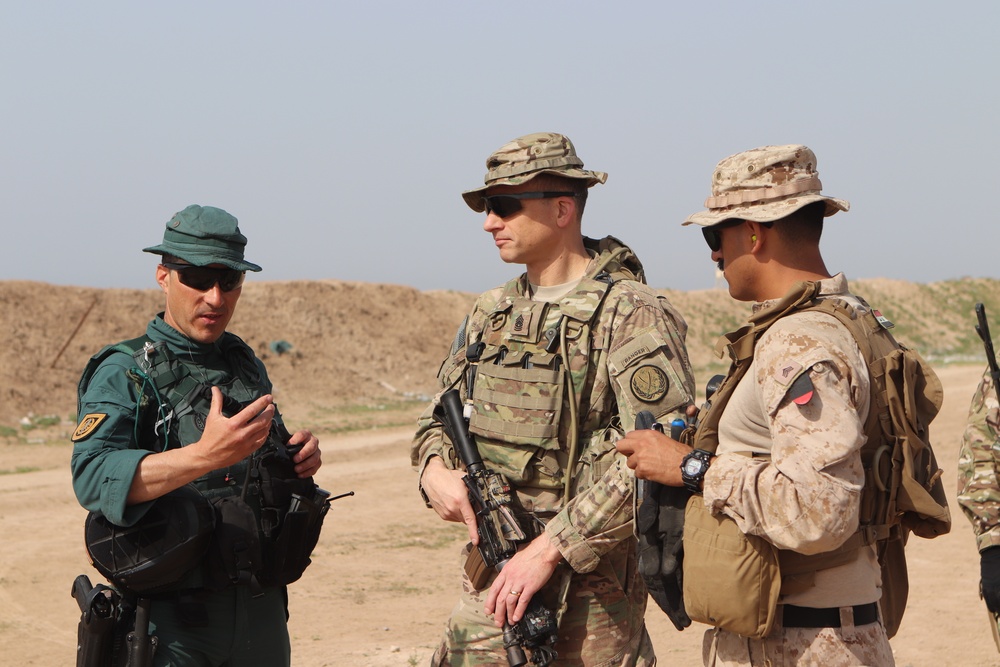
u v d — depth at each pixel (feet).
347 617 27.14
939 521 7.94
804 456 7.19
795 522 7.16
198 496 9.88
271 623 10.64
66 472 60.90
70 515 44.34
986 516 10.37
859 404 7.50
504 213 10.77
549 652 9.77
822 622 7.68
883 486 7.71
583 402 10.30
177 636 9.88
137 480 9.30
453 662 10.81
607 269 10.82
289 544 10.18
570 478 10.21
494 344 10.73
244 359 11.03
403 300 142.61
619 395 9.96
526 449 10.25
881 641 7.88
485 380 10.61
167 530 9.47
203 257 10.19
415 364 128.98
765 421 7.79
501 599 9.78
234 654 10.27
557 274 10.89
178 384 10.27
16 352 96.68
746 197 8.28
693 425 9.46
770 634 7.82
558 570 10.04
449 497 10.74
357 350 126.41
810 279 8.20
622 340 10.13
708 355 156.15
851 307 7.91
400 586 31.32
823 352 7.36
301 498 10.24
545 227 10.71
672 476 8.09
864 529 7.73
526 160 10.57
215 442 9.14
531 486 10.42
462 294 151.74
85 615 9.55
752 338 7.88
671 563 8.38
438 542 38.65
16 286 106.52
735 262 8.48
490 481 10.33
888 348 7.94
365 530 41.14
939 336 193.36
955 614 22.71
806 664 7.66
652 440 8.35
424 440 11.59
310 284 135.33
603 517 9.62
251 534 9.91
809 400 7.26
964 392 78.07
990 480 10.36
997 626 10.07
